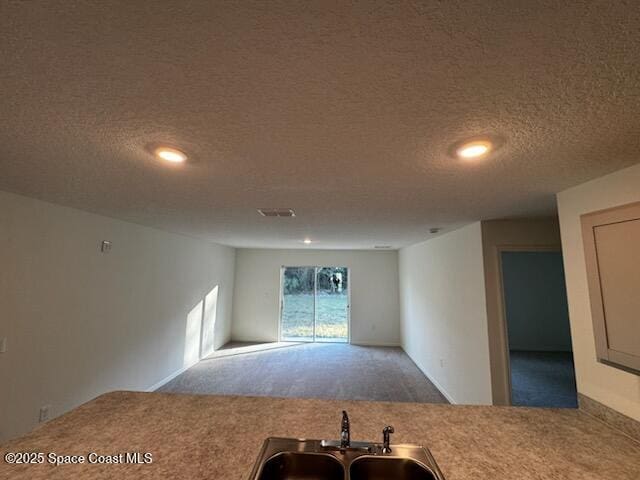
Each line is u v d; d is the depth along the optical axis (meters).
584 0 0.56
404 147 1.26
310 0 0.57
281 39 0.67
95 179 1.79
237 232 4.17
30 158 1.45
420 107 0.95
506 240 2.94
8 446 1.15
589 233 1.47
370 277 6.95
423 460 1.11
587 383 1.57
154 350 3.96
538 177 1.61
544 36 0.65
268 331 6.90
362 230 3.76
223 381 4.36
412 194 2.02
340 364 5.24
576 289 1.70
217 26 0.63
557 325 6.27
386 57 0.72
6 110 1.00
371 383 4.38
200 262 5.27
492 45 0.68
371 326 6.80
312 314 7.05
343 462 1.12
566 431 1.35
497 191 1.91
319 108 0.96
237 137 1.19
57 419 1.37
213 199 2.25
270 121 1.05
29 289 2.30
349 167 1.51
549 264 6.36
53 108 0.98
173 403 1.56
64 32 0.65
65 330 2.62
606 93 0.86
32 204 2.31
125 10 0.59
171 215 2.97
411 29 0.64
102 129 1.13
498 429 1.35
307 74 0.79
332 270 7.14
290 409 1.52
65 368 2.62
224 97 0.91
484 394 2.90
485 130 1.10
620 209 1.31
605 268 1.38
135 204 2.49
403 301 6.43
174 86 0.85
